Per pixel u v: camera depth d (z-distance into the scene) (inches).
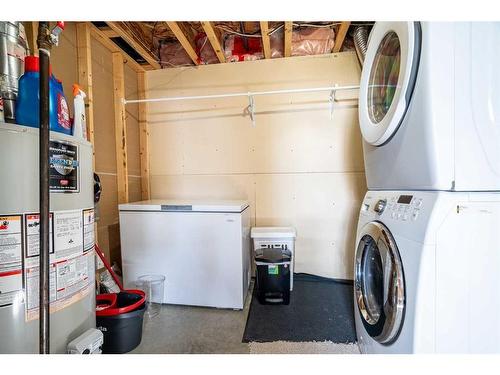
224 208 71.8
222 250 72.4
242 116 94.7
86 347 36.1
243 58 94.3
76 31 69.5
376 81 51.4
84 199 39.8
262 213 95.0
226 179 96.6
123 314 53.2
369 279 51.1
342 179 90.0
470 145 32.5
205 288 73.7
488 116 32.4
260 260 73.7
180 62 97.7
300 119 91.6
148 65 96.6
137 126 98.2
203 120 97.0
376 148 50.0
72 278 37.1
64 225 35.7
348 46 89.4
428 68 32.7
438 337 31.9
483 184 32.4
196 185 98.3
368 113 51.8
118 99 85.6
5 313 30.3
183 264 74.3
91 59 74.4
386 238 39.9
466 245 31.9
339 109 89.2
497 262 31.8
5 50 37.8
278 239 82.2
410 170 37.8
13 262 30.7
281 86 92.3
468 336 31.7
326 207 91.4
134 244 76.0
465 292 31.7
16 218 30.9
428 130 33.1
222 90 95.5
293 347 56.1
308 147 91.6
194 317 69.2
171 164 99.3
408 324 33.7
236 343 57.9
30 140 32.2
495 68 32.0
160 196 100.4
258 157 94.5
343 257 90.8
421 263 32.2
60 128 38.8
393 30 41.3
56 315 34.5
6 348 30.3
